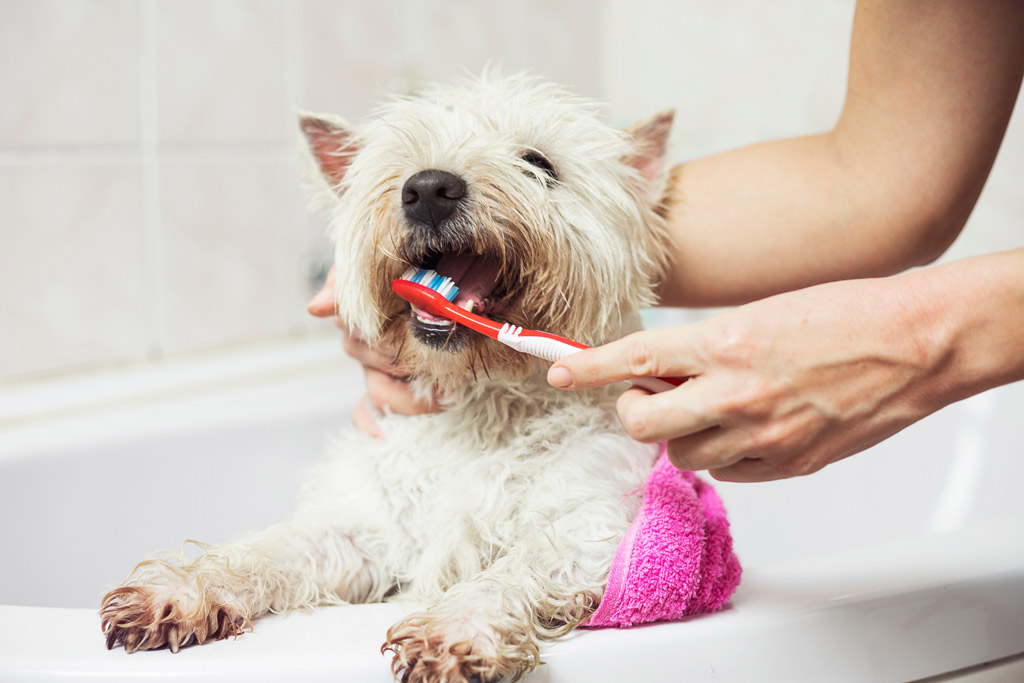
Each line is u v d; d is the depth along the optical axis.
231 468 1.45
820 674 0.73
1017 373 0.60
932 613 0.77
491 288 0.88
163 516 1.38
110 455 1.34
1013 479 1.53
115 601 0.70
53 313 1.58
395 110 1.00
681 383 0.65
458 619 0.70
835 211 0.94
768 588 0.78
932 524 1.58
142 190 1.67
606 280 0.90
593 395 0.91
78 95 1.57
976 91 0.87
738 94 2.23
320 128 1.00
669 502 0.77
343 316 0.94
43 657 0.66
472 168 0.85
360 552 0.93
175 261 1.73
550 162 0.91
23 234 1.53
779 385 0.60
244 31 1.78
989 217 1.91
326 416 1.55
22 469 1.25
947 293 0.60
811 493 1.65
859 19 0.91
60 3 1.53
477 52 2.18
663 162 1.01
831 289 0.62
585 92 2.46
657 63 2.41
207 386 1.58
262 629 0.74
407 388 0.94
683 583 0.72
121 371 1.64
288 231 1.91
